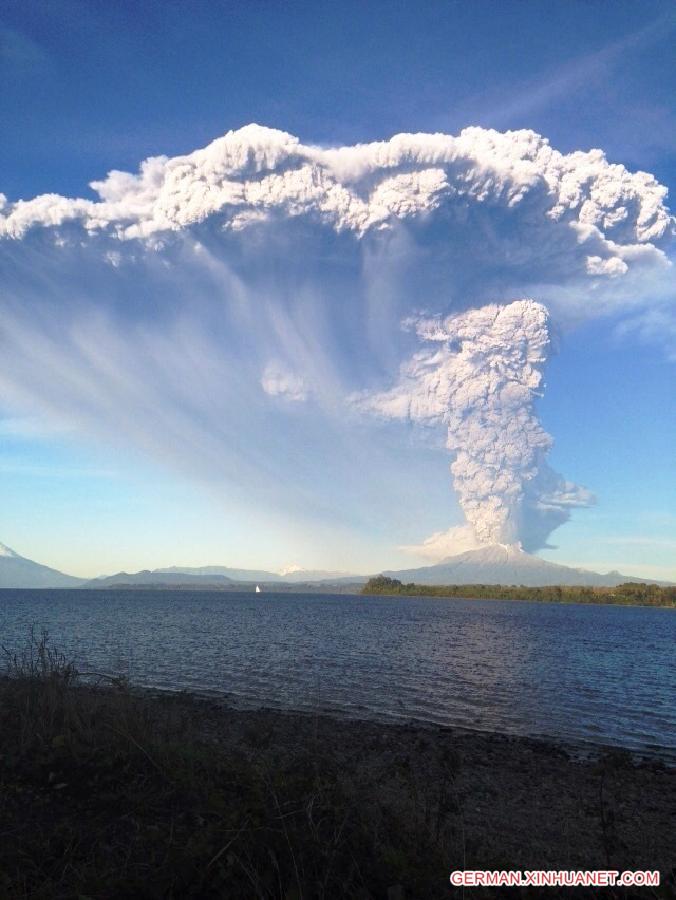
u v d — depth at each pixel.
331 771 7.18
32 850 5.70
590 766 14.62
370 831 5.85
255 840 5.39
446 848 6.05
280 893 4.84
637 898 5.34
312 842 5.41
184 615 84.19
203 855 5.20
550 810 11.02
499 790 12.14
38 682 10.77
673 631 78.94
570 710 22.25
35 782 7.45
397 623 74.25
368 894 4.82
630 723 20.41
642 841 9.45
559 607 175.88
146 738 8.36
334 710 20.59
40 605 113.06
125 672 26.44
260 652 37.16
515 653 42.09
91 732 8.49
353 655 36.75
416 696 23.94
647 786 13.09
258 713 18.64
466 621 84.56
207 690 23.56
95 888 4.86
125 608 105.50
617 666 36.66
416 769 12.95
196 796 6.93
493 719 20.30
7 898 4.70
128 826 6.36
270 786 6.33
